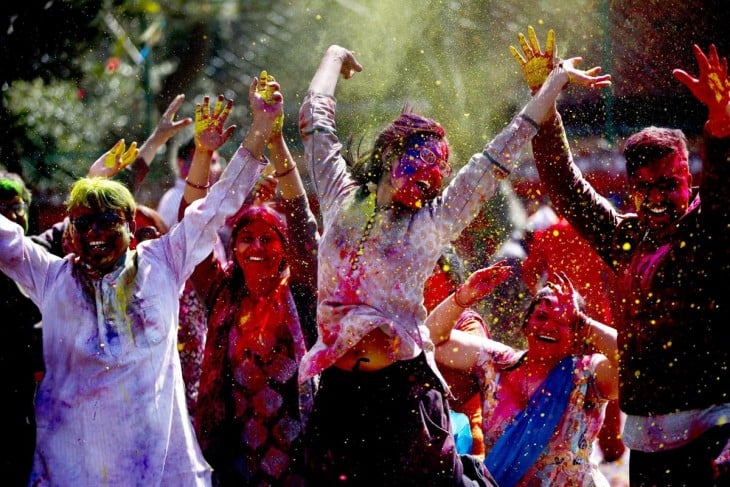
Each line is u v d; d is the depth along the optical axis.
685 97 19.77
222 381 8.15
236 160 7.29
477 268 13.06
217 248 8.95
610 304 11.02
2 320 8.15
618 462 10.49
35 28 15.86
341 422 6.91
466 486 6.90
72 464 6.71
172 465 6.87
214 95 21.11
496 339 11.65
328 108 7.59
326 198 7.20
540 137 7.71
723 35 19.28
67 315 6.82
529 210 14.98
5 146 16.80
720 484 6.77
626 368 7.32
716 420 6.96
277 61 21.83
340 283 6.85
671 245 7.10
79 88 17.59
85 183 6.93
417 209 6.87
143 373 6.80
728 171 6.72
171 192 11.75
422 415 6.83
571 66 7.06
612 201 18.00
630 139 7.27
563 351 8.11
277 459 7.98
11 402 8.16
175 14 20.09
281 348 8.12
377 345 6.80
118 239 6.88
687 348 7.03
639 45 19.67
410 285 6.80
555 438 8.05
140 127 18.77
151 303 6.91
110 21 17.28
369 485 6.87
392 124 7.04
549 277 11.30
